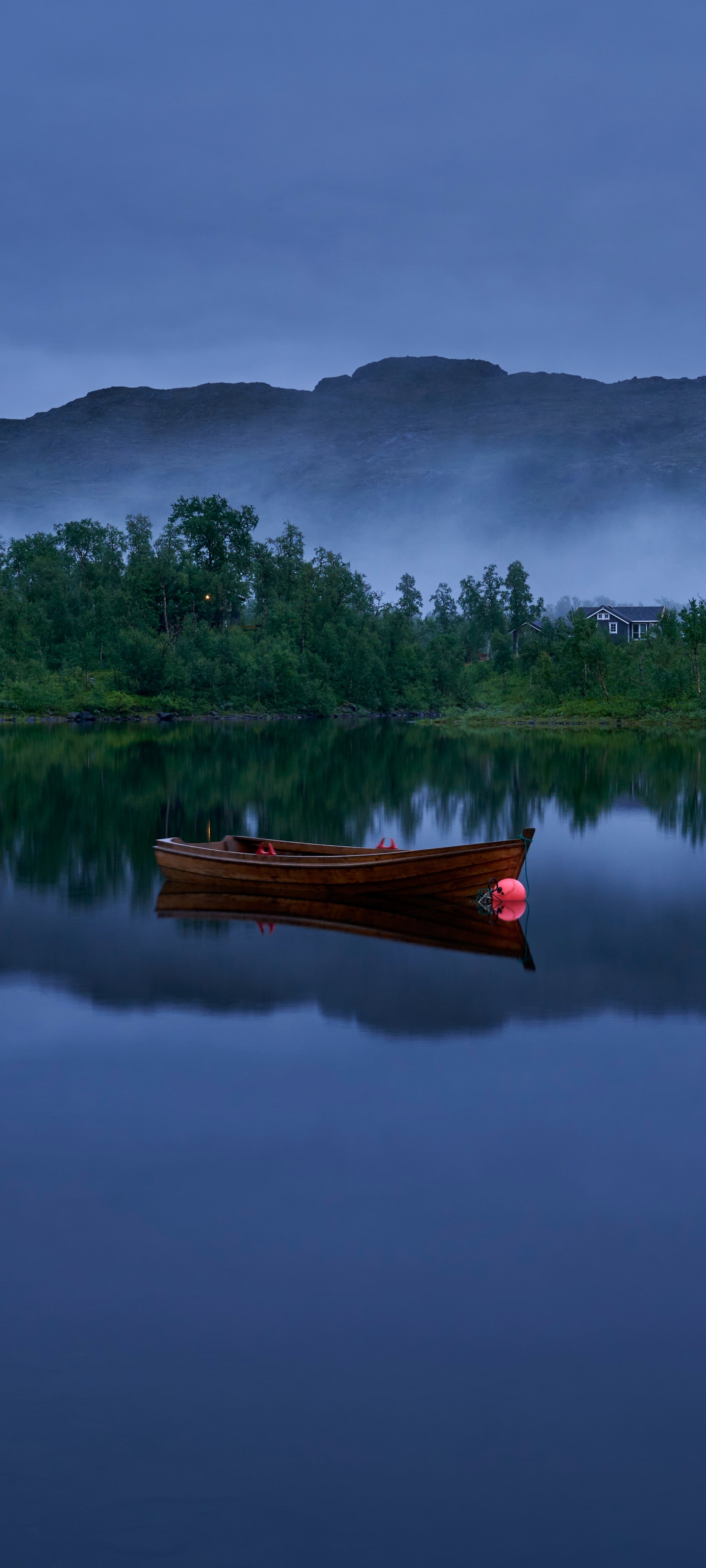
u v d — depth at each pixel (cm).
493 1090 1170
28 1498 599
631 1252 837
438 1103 1134
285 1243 848
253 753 6297
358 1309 762
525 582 15650
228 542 13362
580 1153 1010
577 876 2559
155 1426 650
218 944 1877
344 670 12331
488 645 15488
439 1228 873
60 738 7738
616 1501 598
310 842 2998
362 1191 934
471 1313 757
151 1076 1219
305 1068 1241
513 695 12350
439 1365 702
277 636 12388
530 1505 596
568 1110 1113
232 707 11675
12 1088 1176
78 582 12550
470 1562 560
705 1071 1234
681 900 2288
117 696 11000
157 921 2070
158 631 11869
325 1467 619
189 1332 735
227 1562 559
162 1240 852
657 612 14375
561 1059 1272
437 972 1689
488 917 2122
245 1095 1155
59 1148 1021
